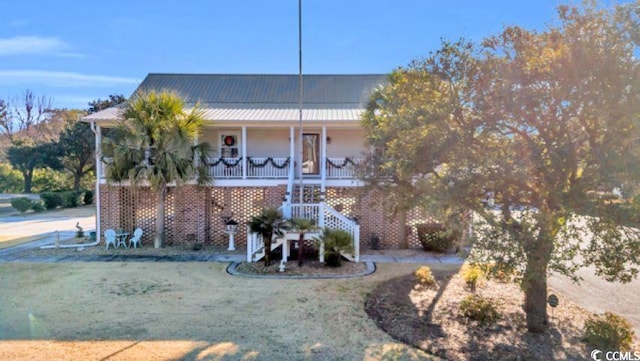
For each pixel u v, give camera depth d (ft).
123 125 40.24
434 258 37.32
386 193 24.72
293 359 16.63
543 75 16.44
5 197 108.27
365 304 23.93
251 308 23.09
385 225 43.37
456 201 18.24
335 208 44.06
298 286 27.68
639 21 15.14
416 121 19.30
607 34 15.58
